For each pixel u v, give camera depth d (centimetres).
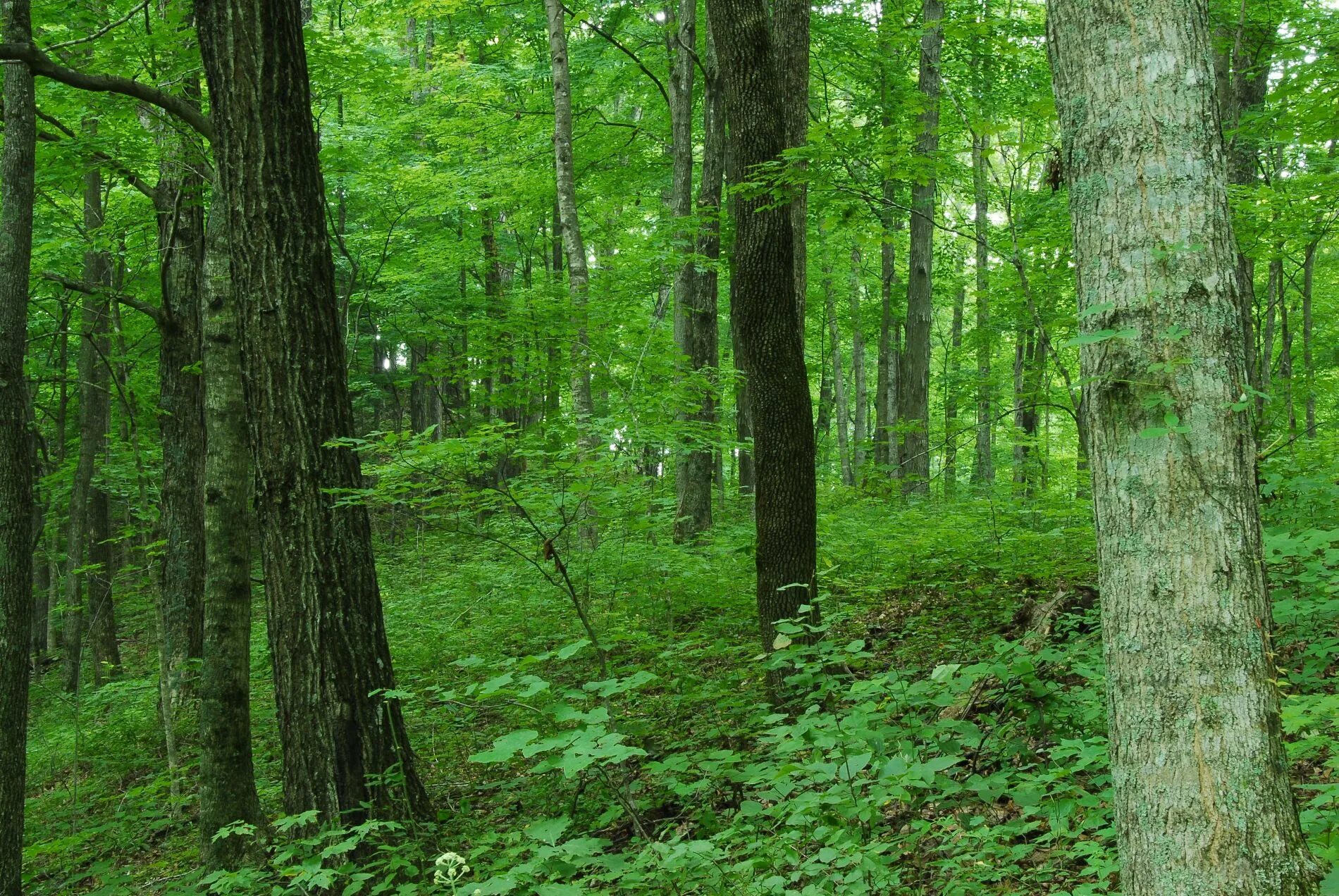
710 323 1316
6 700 537
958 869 344
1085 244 255
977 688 503
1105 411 247
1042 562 811
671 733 580
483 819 559
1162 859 227
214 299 624
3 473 546
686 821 456
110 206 1295
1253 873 217
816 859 333
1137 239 244
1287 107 734
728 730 553
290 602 525
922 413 1580
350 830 467
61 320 1244
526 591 864
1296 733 392
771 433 613
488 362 1189
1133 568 238
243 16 525
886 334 2062
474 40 1989
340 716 518
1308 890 215
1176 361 236
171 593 1059
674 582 846
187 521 1062
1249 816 219
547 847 312
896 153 587
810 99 1806
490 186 1694
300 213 534
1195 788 224
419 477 529
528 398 1213
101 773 966
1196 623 228
